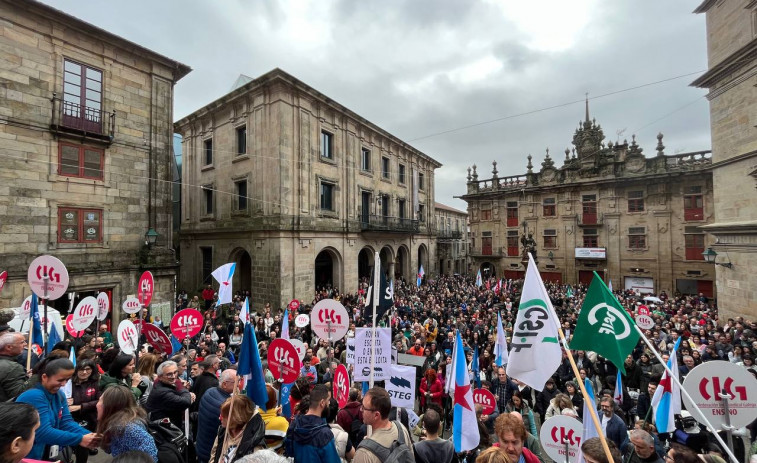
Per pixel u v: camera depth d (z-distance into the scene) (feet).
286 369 17.92
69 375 11.87
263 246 70.74
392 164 105.70
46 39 43.06
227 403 11.62
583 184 111.75
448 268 168.76
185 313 28.99
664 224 99.96
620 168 107.45
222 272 36.27
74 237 44.75
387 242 99.55
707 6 56.03
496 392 27.73
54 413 11.73
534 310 14.60
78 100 45.50
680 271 97.25
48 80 43.06
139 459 7.45
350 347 25.64
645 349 32.76
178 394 15.53
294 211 71.36
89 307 28.60
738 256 50.44
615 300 14.08
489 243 134.41
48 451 13.47
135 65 51.21
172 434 13.09
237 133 78.13
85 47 46.21
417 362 33.32
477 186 137.49
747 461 20.86
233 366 24.66
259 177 72.18
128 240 49.75
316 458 10.98
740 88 49.60
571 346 14.76
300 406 14.17
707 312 59.52
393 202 104.99
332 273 87.15
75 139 45.14
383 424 10.98
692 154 95.86
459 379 17.26
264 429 11.71
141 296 31.04
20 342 15.12
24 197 41.01
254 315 52.95
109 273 47.16
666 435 21.06
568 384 26.05
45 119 42.73
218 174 81.25
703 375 13.88
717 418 13.58
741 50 47.06
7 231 39.78
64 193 44.06
